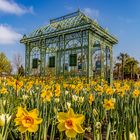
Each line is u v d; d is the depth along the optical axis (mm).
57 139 3518
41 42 24844
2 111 3107
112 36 24594
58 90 4434
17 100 4129
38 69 24828
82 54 21031
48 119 3092
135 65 45312
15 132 3133
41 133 2746
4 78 9773
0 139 1867
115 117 4004
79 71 21828
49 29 24688
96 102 5047
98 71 24156
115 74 37125
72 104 4477
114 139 3088
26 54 26203
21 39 26594
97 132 2457
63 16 24234
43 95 3793
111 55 25578
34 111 1563
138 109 4039
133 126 2883
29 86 5730
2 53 39875
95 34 22141
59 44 23125
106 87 6590
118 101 5039
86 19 21031
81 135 2375
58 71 23031
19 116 1556
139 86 10055
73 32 21750
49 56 24375
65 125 1474
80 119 1493
